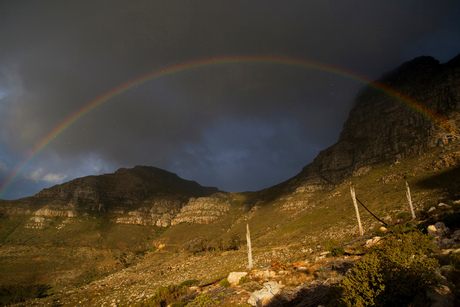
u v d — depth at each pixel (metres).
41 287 100.75
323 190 131.62
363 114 162.75
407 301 8.04
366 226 45.62
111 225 190.38
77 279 110.94
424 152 76.81
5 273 106.94
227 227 176.88
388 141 107.81
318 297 13.83
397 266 8.93
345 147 149.50
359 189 82.75
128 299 55.97
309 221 80.31
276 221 120.44
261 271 23.89
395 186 65.19
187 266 84.12
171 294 28.88
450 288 7.77
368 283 8.96
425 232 20.14
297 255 38.97
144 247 165.38
